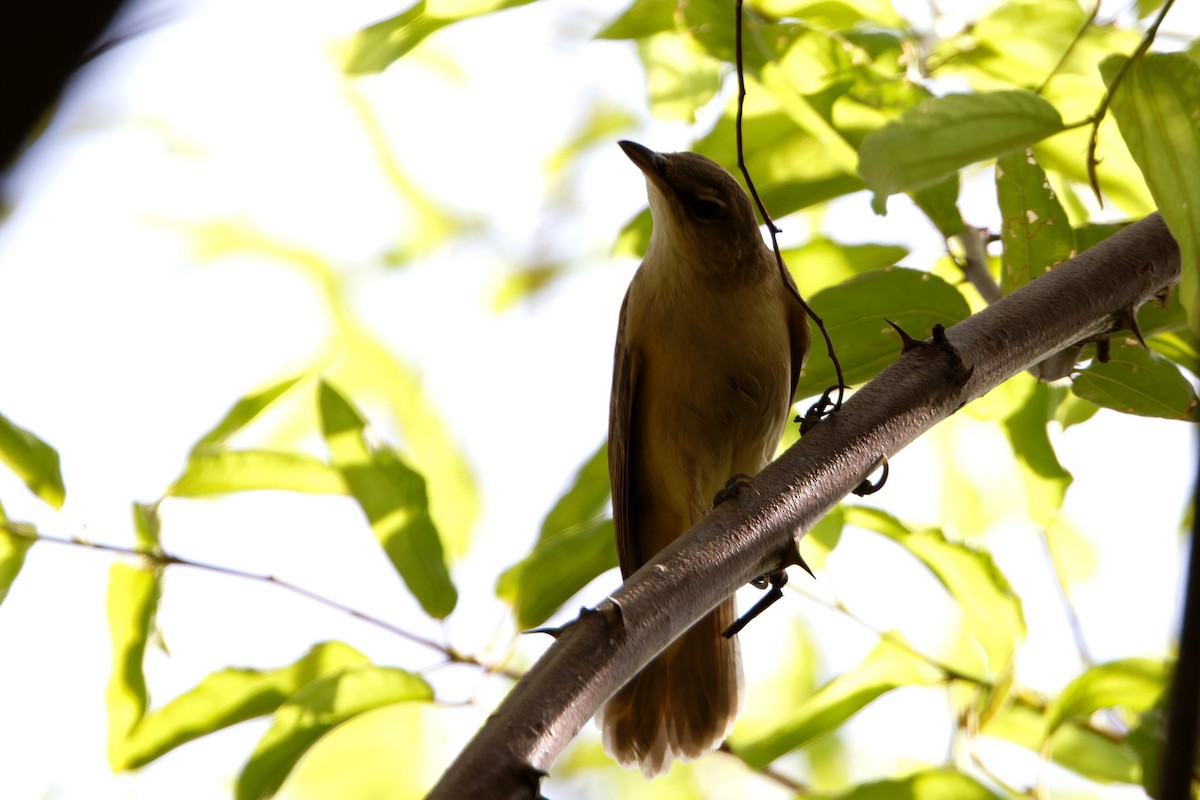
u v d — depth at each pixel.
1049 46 6.93
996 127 4.85
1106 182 6.89
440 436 10.22
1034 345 5.33
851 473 4.95
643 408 8.28
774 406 8.10
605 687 3.99
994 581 7.05
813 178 6.96
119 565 6.59
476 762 3.58
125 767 6.50
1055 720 6.81
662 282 8.01
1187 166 4.36
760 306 7.96
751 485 4.81
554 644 4.06
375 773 9.37
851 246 7.64
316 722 6.29
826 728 7.25
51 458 6.51
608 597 4.20
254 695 6.66
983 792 6.75
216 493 7.02
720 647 8.12
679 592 4.36
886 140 4.84
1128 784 7.30
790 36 6.48
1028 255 5.98
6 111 2.05
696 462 8.20
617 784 10.72
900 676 7.30
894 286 6.34
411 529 6.94
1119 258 5.48
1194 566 3.15
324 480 7.11
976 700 7.15
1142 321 6.12
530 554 6.90
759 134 7.35
